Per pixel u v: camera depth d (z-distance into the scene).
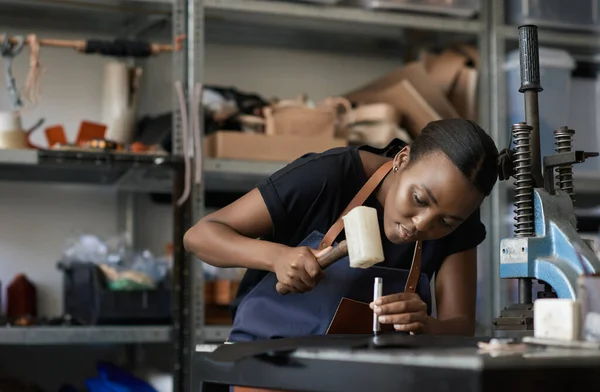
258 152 3.33
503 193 3.59
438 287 2.09
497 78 3.68
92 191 3.72
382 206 1.93
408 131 3.63
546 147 3.69
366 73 4.13
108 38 3.78
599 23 3.81
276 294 1.96
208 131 3.40
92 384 3.39
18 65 3.63
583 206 4.23
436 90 3.58
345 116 3.57
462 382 1.13
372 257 1.62
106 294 3.14
